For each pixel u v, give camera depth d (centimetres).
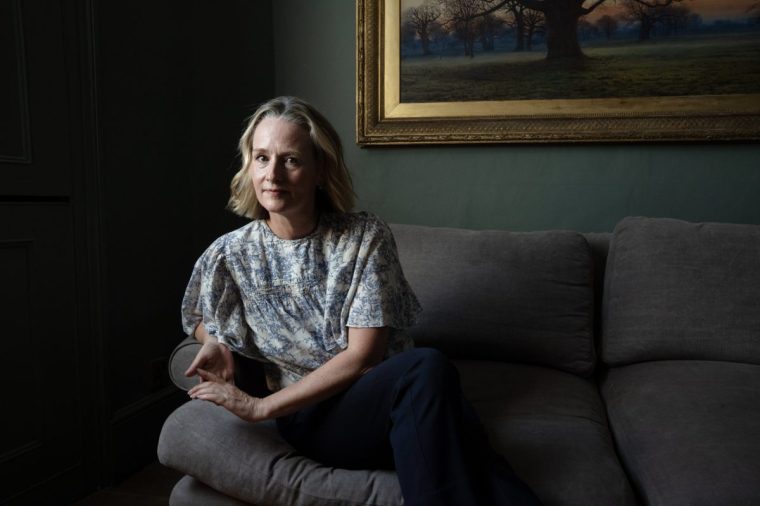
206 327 125
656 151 213
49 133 158
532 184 224
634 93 211
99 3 173
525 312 172
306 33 239
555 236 184
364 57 229
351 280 118
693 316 165
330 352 121
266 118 118
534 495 95
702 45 204
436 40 224
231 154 243
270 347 123
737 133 202
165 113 204
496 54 220
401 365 105
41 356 157
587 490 103
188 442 116
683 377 148
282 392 111
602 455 116
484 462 99
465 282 178
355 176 239
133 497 174
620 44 211
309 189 118
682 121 207
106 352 178
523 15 217
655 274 173
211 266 125
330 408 114
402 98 229
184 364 140
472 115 223
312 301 121
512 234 188
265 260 124
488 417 130
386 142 230
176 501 118
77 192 167
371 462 111
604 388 165
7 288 148
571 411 135
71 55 164
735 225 176
